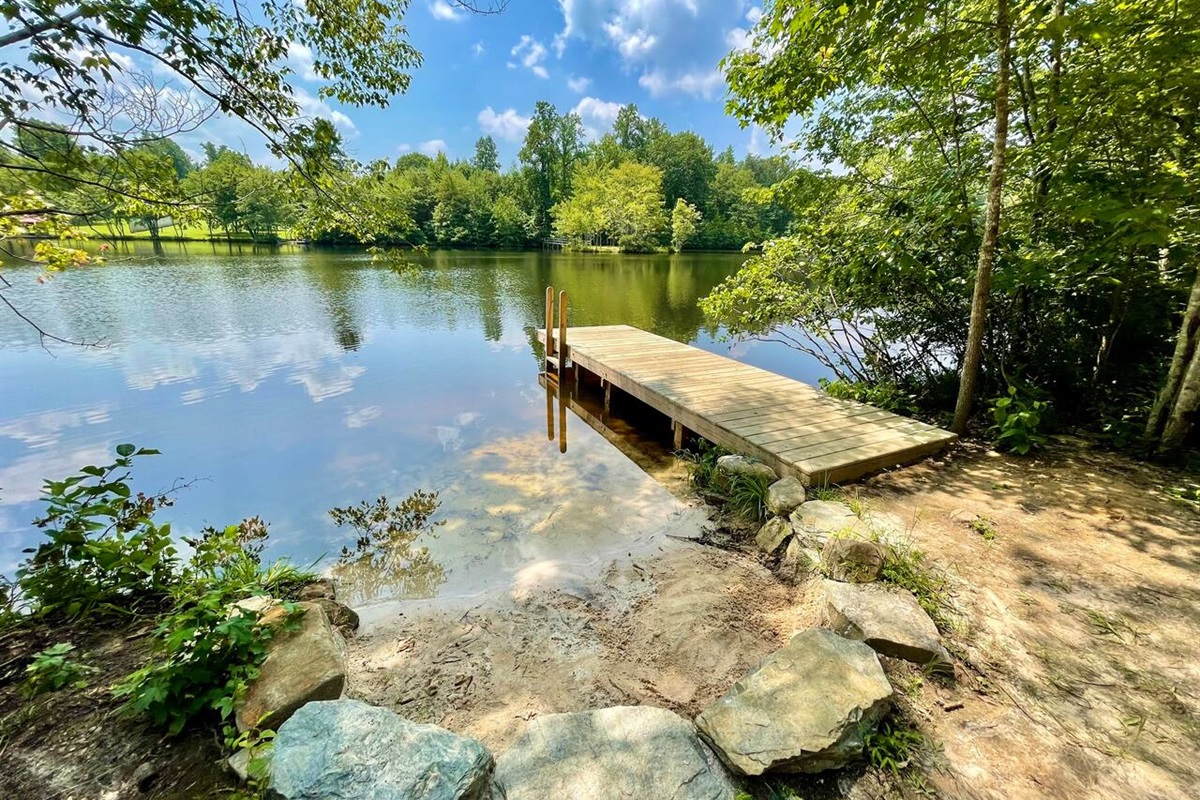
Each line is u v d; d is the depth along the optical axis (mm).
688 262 25594
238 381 6441
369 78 4109
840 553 2363
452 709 1827
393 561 2947
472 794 1297
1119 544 2500
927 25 3830
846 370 7203
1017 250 4098
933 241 4395
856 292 5000
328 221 4215
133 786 1312
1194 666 1742
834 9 3154
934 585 2197
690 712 1779
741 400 4629
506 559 2953
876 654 1748
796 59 3877
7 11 2299
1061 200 3467
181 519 3436
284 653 1746
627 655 2111
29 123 2559
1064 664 1769
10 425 4918
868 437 3730
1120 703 1604
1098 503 2920
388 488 3893
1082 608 2047
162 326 9156
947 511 2881
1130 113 3408
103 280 13664
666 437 5211
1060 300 4246
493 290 14828
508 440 4957
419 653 2145
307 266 18672
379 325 10062
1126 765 1400
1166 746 1453
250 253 23203
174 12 2678
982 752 1459
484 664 2076
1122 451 3641
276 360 7457
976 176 4230
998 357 4547
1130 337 4188
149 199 3430
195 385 6223
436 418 5504
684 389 4973
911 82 4078
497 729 1727
